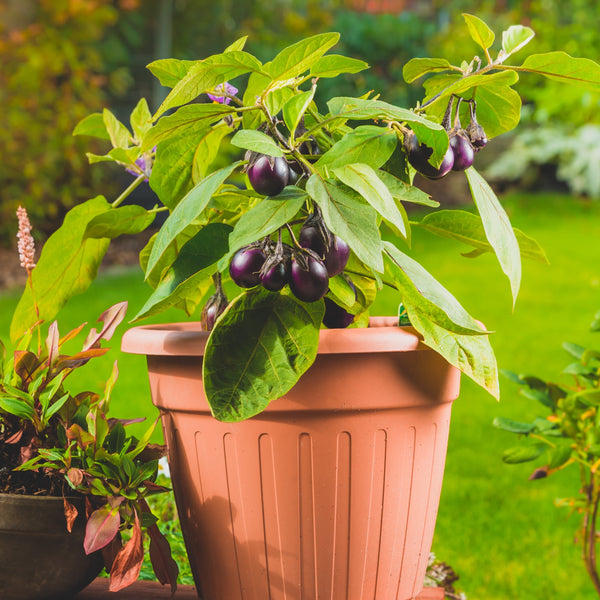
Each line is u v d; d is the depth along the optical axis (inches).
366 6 338.0
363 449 45.0
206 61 40.2
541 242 240.2
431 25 313.0
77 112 225.0
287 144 43.6
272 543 45.6
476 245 51.8
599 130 314.5
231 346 42.6
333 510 45.1
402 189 45.4
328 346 43.4
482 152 326.3
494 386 45.1
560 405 60.9
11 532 44.5
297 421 44.3
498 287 197.5
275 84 43.3
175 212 42.9
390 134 44.9
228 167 42.6
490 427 123.4
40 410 47.6
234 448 45.1
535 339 159.9
